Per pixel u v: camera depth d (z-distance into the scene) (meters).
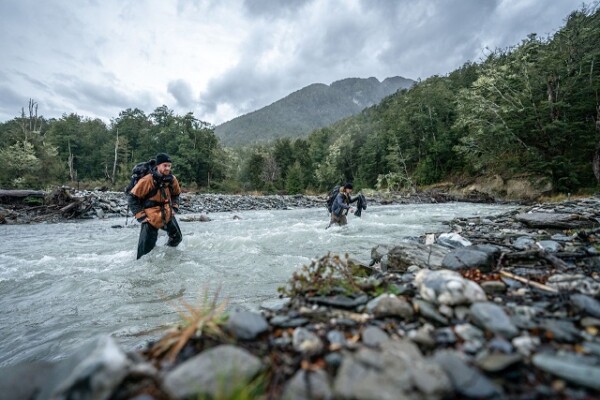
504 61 28.17
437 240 5.16
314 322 1.82
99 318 3.10
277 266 4.94
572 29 24.47
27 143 37.38
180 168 52.78
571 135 22.52
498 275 2.62
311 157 72.19
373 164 54.34
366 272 3.46
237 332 1.61
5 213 13.76
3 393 1.16
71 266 5.20
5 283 4.27
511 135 23.95
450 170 41.72
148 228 5.84
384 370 1.16
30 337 2.75
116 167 60.72
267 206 22.41
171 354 1.45
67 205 15.18
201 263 5.24
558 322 1.60
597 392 1.06
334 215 9.75
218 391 1.12
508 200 26.98
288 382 1.23
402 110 51.91
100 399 1.07
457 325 1.64
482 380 1.12
